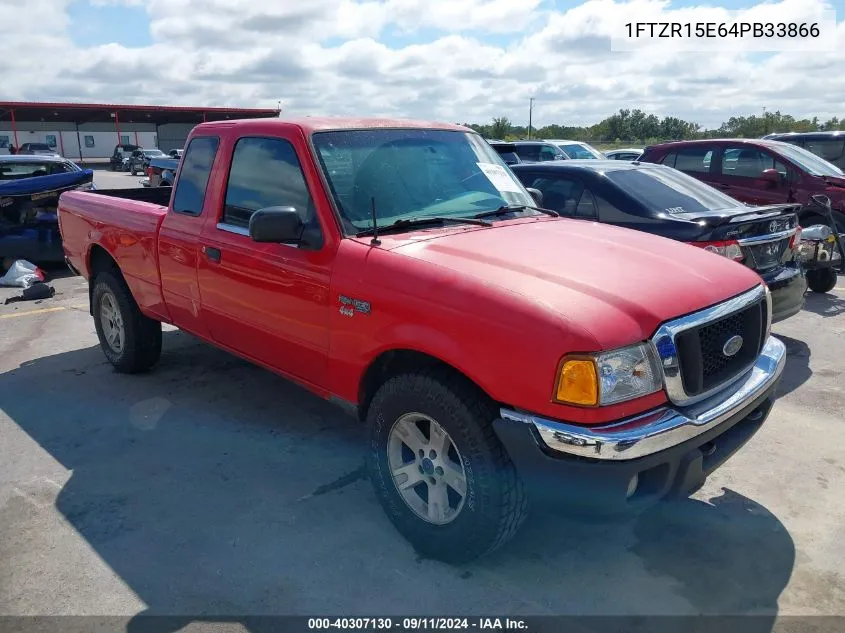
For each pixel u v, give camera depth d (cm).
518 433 272
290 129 384
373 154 390
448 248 331
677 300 292
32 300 857
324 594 301
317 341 358
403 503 328
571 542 339
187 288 457
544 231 374
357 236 349
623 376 269
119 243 522
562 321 267
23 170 1139
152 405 504
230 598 299
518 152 1560
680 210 589
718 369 308
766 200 906
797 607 293
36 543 338
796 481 393
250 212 405
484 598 299
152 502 374
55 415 488
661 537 343
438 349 293
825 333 665
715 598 299
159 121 5566
